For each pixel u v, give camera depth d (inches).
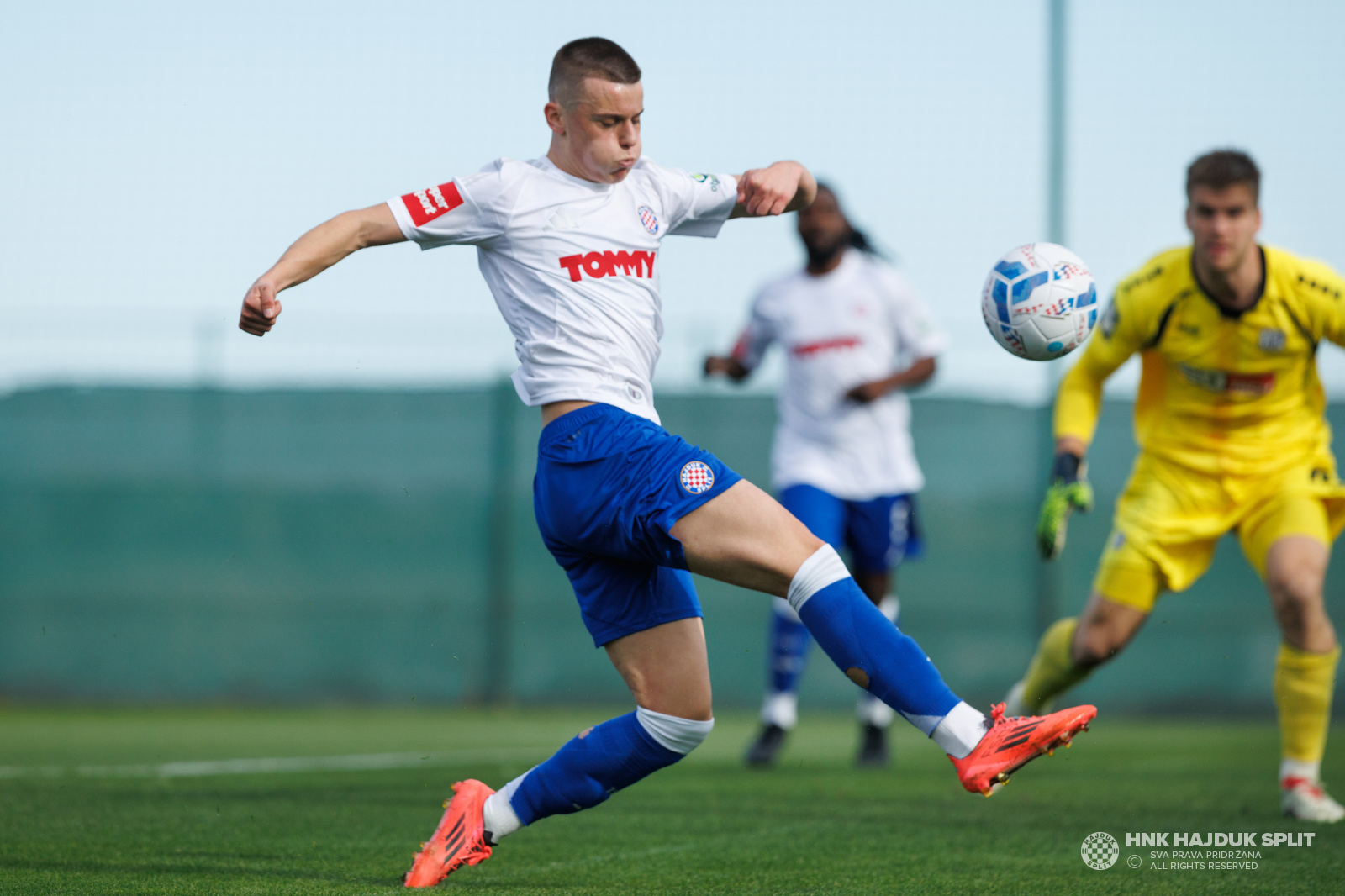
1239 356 625.9
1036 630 1555.1
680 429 1568.7
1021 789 738.8
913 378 912.9
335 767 852.6
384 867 465.4
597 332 421.4
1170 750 1058.1
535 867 473.1
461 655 1593.3
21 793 693.3
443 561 1600.6
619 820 601.9
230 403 1605.6
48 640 1605.6
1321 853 508.1
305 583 1603.1
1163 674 1540.4
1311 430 645.3
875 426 924.0
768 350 975.6
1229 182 590.2
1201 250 600.1
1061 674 682.2
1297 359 628.4
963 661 1565.0
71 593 1608.0
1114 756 994.1
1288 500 632.4
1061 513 621.9
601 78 420.8
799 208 479.2
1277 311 617.3
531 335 426.3
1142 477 665.6
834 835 555.2
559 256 424.2
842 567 390.0
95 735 1164.5
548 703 1587.1
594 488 405.1
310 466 1608.0
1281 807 636.1
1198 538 644.1
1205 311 625.3
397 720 1409.9
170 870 454.0
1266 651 1530.5
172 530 1606.8
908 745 1142.3
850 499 919.0
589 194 432.5
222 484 1608.0
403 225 416.2
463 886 426.6
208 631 1599.4
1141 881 446.3
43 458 1610.5
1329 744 1168.2
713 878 447.5
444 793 694.5
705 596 1565.0
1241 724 1510.8
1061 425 653.9
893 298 928.9
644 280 435.5
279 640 1601.9
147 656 1601.9
